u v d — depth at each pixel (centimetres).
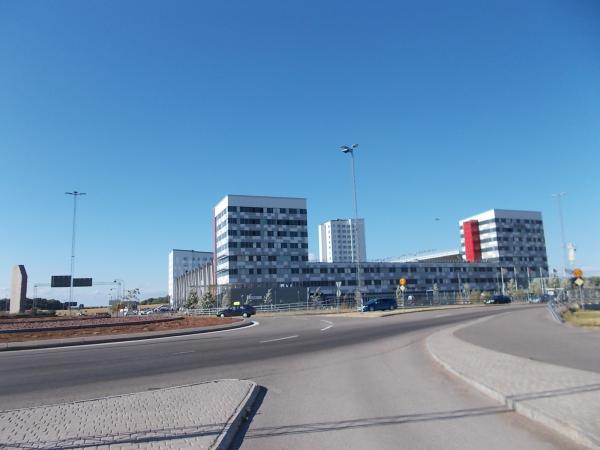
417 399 916
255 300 10719
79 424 729
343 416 801
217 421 734
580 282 3875
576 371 1075
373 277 12781
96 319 3859
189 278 15325
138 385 1119
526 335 2053
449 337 2014
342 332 2552
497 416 768
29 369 1393
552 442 634
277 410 859
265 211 12250
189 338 2344
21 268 6412
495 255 15238
